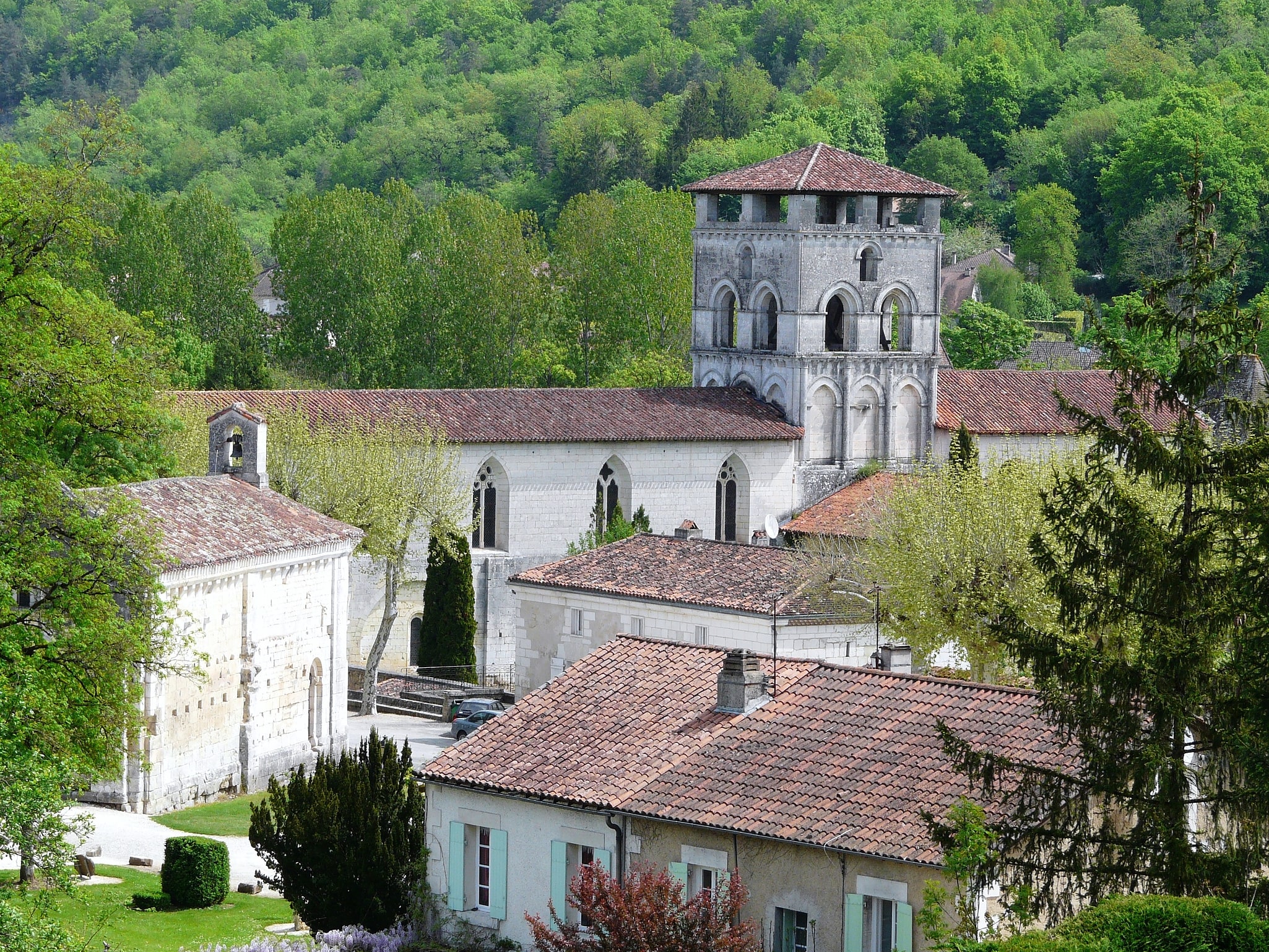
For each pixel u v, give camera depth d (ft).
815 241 542.16
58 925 220.43
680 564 439.22
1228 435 265.13
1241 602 225.97
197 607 361.10
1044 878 223.51
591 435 517.96
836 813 229.66
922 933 219.00
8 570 267.39
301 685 395.75
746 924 223.30
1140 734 225.56
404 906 271.69
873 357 551.59
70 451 384.27
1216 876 216.74
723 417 538.47
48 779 227.20
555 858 249.55
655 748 252.21
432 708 461.37
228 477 399.65
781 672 262.06
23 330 339.98
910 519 399.03
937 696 247.70
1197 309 247.70
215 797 369.91
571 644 442.91
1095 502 238.07
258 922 289.74
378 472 468.34
